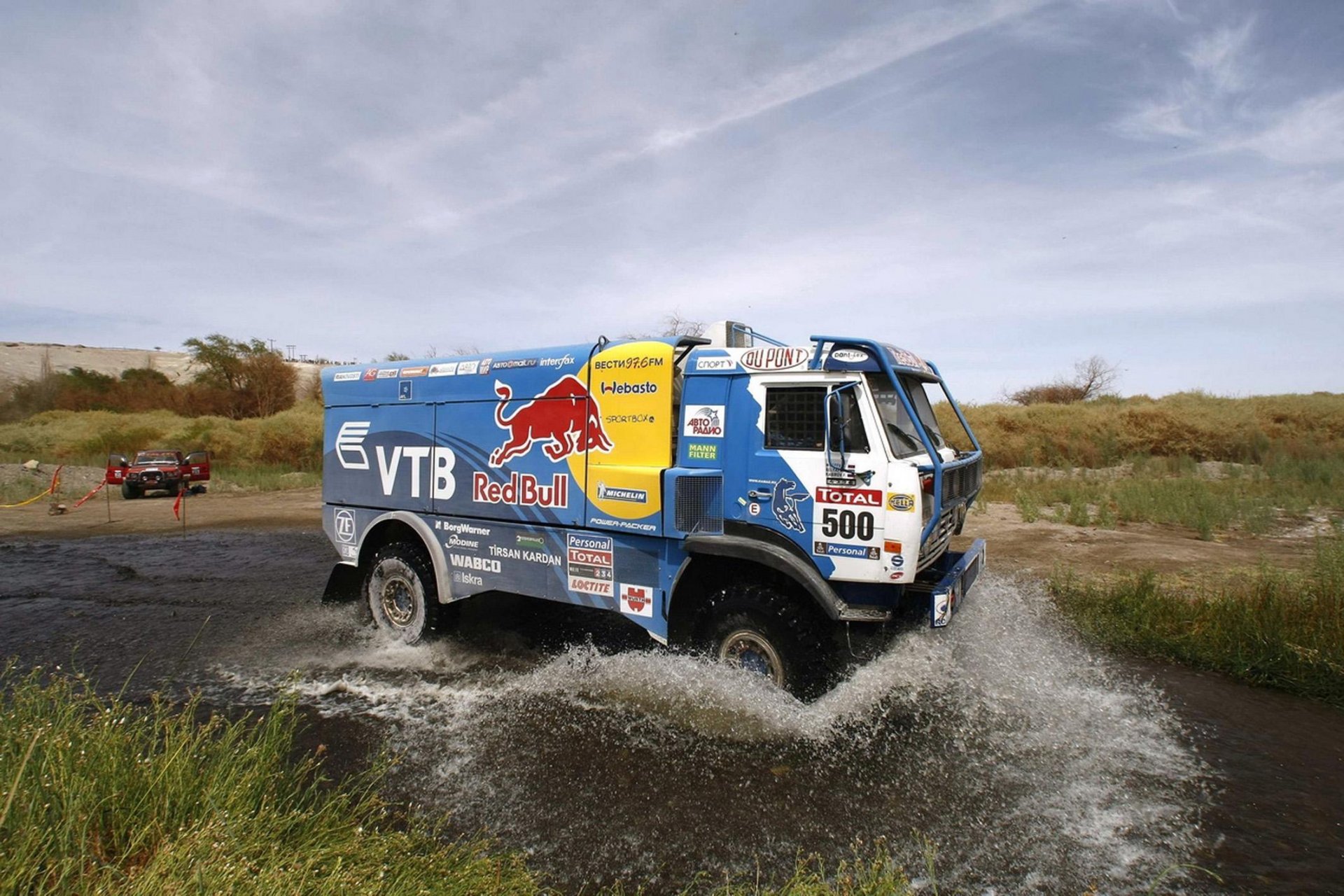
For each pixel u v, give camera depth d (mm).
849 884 3006
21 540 13586
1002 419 22750
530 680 5715
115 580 9789
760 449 4996
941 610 4719
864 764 4277
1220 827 3605
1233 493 13750
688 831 3625
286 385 46469
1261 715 4910
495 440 6172
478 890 2857
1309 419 21516
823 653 4777
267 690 5598
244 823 2893
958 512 5754
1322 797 3883
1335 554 7043
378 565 6871
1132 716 4891
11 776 2926
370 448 7141
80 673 4016
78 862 2611
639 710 5109
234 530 14641
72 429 35719
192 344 45656
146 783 3111
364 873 2764
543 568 5895
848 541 4676
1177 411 21859
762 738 4625
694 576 5301
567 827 3666
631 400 5422
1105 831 3578
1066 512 13289
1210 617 6246
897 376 4832
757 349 5059
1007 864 3314
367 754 4492
